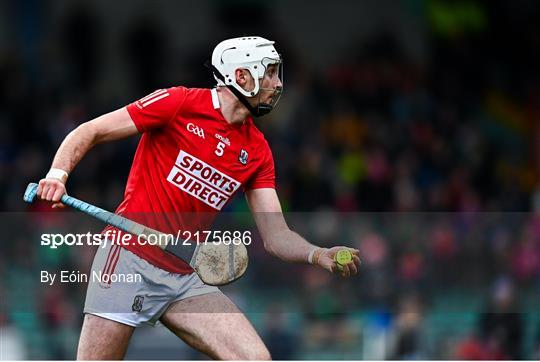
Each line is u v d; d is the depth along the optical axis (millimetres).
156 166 18406
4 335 28938
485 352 32281
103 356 18453
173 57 58156
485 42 63281
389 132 53281
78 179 43938
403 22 62469
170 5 60000
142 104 18094
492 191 52531
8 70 52719
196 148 18234
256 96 18250
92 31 56500
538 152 60188
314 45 61312
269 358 18047
